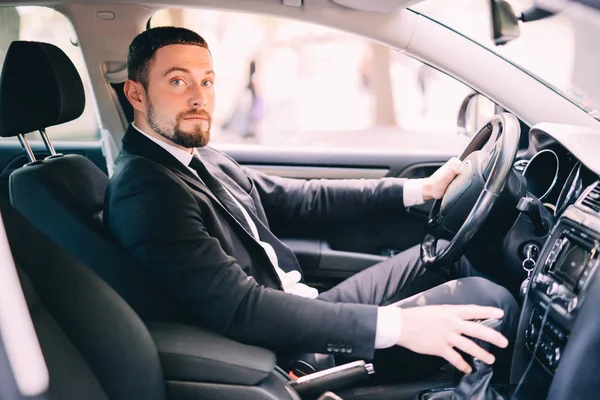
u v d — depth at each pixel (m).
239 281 1.26
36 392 0.77
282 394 1.12
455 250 1.42
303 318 1.21
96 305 1.00
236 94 3.70
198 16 1.88
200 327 1.25
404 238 2.12
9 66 1.46
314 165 2.20
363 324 1.20
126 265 1.33
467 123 2.16
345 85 3.63
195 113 1.45
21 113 1.47
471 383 1.22
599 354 1.09
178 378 1.14
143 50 1.43
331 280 2.02
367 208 1.90
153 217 1.27
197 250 1.27
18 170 1.40
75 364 0.95
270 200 1.91
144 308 1.33
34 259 0.94
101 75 1.93
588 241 1.18
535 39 1.67
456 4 1.68
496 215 1.43
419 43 1.68
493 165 1.38
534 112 1.70
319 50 3.76
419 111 2.89
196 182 1.42
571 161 1.51
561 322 1.18
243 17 1.85
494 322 1.25
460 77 1.72
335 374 1.24
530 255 1.43
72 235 1.36
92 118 2.29
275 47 3.78
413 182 1.85
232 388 1.12
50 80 1.50
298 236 2.08
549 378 1.24
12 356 0.76
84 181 1.49
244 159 2.19
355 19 1.65
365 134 3.19
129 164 1.35
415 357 1.44
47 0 1.78
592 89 1.67
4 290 0.76
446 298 1.38
